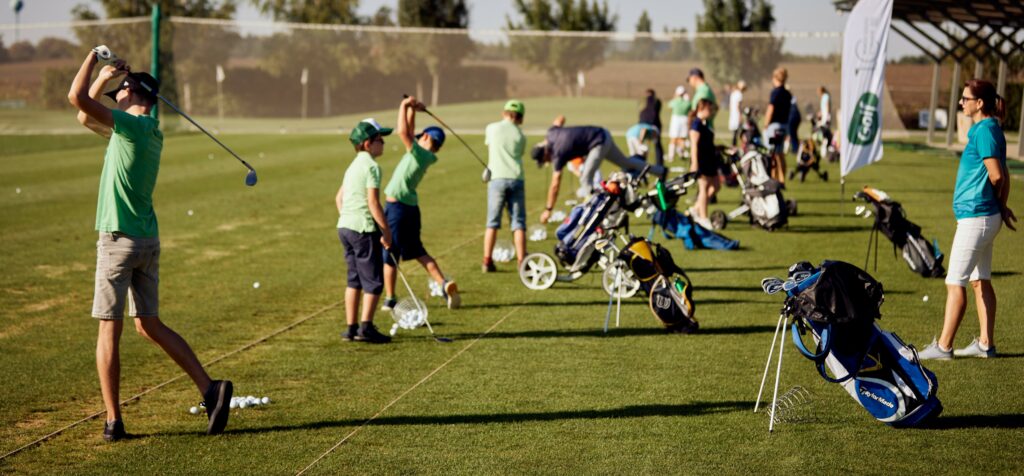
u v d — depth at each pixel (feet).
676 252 43.91
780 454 19.94
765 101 126.72
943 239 45.16
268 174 75.92
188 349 22.09
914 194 61.82
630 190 36.63
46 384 25.44
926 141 108.88
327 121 144.66
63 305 34.45
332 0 207.92
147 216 21.39
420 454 20.18
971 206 25.22
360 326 29.43
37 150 96.17
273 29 149.07
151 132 21.12
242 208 58.49
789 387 24.32
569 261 36.86
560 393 24.06
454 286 32.65
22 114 138.41
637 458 19.80
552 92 150.20
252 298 35.63
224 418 21.48
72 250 44.75
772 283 21.77
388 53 153.07
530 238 47.65
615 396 23.76
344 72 153.07
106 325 21.15
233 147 100.12
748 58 126.52
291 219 54.39
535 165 85.20
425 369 26.43
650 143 100.07
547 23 183.42
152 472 19.42
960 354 26.71
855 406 22.91
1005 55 91.35
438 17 186.50
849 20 50.52
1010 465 19.26
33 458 20.27
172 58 135.54
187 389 25.04
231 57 150.51
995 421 21.72
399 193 33.06
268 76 151.53
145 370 26.78
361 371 26.35
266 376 25.98
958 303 25.88
